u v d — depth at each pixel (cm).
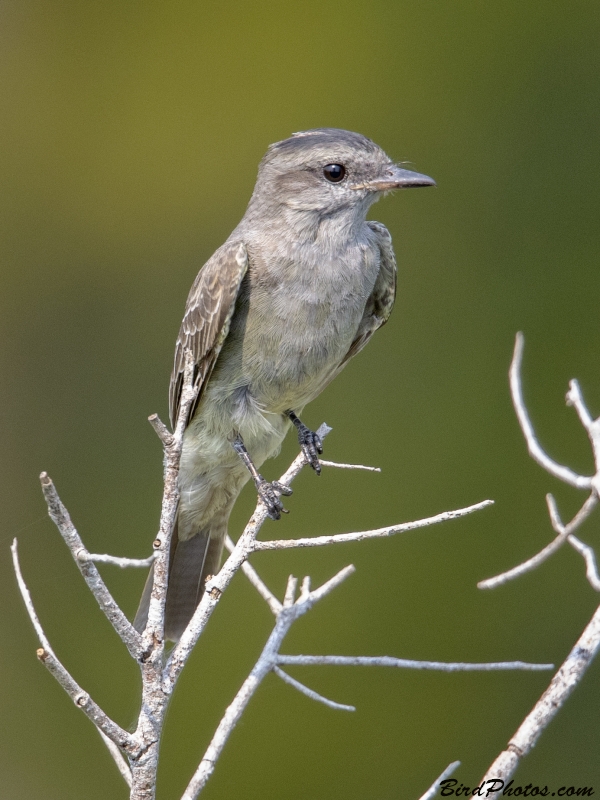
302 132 839
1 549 1216
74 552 471
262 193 833
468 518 1166
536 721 456
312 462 833
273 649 534
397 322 1277
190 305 830
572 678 459
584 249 1277
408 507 1186
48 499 460
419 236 1311
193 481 839
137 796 479
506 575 480
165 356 1318
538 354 1247
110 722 477
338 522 1185
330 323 802
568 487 1163
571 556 1119
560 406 1220
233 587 1135
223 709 1088
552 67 1343
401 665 514
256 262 805
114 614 484
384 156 821
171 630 832
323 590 559
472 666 504
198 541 855
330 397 1245
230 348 811
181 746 1079
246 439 824
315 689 1094
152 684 490
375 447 1222
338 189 805
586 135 1316
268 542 536
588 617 1092
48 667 467
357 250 814
